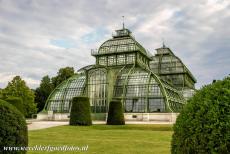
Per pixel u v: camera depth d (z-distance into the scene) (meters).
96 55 80.00
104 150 19.17
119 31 81.50
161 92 65.62
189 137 8.30
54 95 76.25
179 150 8.71
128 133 32.28
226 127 7.59
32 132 32.41
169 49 97.56
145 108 65.19
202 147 7.86
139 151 18.78
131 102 67.31
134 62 76.19
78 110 45.06
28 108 80.62
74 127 40.94
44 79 112.88
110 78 70.31
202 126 8.05
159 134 31.28
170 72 92.69
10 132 10.20
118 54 78.50
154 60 95.75
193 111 8.63
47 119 71.94
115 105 47.47
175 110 68.75
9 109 10.66
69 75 108.88
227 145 7.47
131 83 69.94
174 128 9.47
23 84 80.94
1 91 79.38
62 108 73.00
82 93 71.94
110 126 43.62
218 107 8.03
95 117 68.38
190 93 87.19
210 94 8.57
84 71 78.06
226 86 8.54
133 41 77.69
